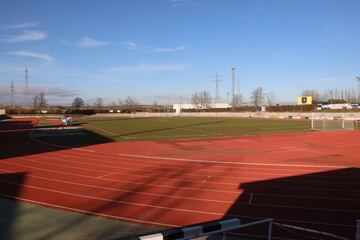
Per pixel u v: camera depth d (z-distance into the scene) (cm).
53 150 2836
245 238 980
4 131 4891
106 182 1667
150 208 1254
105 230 1038
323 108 9569
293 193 1445
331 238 977
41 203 1312
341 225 1077
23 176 1806
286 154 2644
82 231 1030
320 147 3112
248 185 1589
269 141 3616
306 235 999
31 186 1582
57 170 1973
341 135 4312
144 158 2427
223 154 2634
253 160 2338
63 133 4534
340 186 1561
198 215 1179
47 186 1583
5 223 1094
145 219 1139
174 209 1242
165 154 2623
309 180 1686
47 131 4872
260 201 1334
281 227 1059
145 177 1783
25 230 1034
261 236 993
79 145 3186
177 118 9406
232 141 3600
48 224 1086
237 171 1936
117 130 5053
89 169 2008
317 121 7012
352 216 1159
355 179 1705
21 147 3038
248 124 6456
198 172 1912
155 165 2147
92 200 1355
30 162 2248
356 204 1288
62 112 11575
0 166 2102
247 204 1298
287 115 8806
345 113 7938
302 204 1291
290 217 1154
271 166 2094
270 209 1237
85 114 11494
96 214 1186
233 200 1351
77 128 5481
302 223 1098
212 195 1425
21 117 10119
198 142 3488
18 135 4247
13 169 2003
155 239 534
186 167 2073
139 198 1385
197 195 1427
